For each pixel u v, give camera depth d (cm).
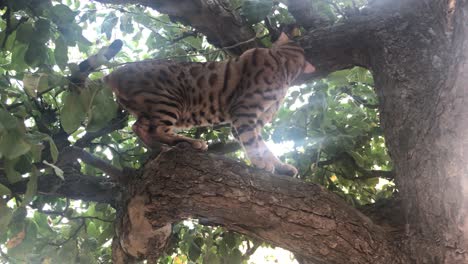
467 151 66
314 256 72
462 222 67
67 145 90
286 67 92
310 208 70
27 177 83
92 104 68
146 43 121
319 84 106
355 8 101
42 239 96
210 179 70
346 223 70
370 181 118
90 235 108
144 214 73
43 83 64
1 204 65
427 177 71
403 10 91
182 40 118
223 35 104
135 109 82
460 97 66
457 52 66
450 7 83
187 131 121
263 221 70
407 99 80
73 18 77
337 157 111
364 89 116
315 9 105
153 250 79
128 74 83
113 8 111
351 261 70
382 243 71
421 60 84
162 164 72
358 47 94
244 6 89
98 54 71
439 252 69
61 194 93
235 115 88
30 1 76
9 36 79
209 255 102
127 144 120
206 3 99
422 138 73
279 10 110
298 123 108
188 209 71
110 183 95
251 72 90
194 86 88
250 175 71
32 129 87
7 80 82
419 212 72
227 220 73
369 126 116
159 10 101
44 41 75
